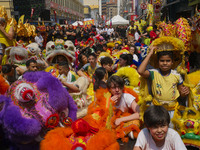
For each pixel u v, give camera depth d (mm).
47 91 2525
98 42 14594
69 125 2729
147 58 3096
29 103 2404
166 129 2250
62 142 2324
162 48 3111
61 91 2605
